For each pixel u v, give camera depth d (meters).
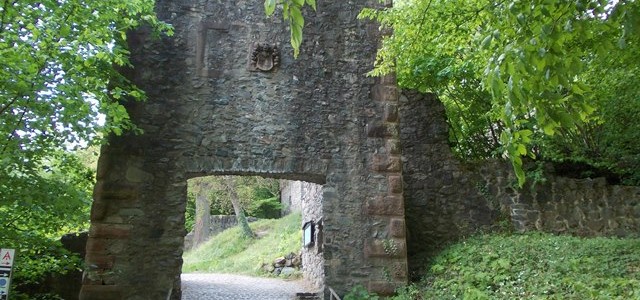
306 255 12.56
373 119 8.66
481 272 7.67
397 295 7.89
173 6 8.36
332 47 8.84
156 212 7.58
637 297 5.71
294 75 8.55
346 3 9.10
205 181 21.61
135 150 7.70
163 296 7.30
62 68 5.75
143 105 7.89
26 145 5.55
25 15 5.57
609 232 10.88
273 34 8.63
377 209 8.27
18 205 6.04
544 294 6.51
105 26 6.27
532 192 10.95
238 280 12.93
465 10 8.27
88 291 7.10
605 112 11.16
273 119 8.30
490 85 3.27
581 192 11.08
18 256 6.47
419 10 8.39
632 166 11.91
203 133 8.01
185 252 23.55
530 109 3.32
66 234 8.65
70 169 7.28
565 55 3.35
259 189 25.58
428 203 10.66
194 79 8.17
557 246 8.63
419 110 11.20
